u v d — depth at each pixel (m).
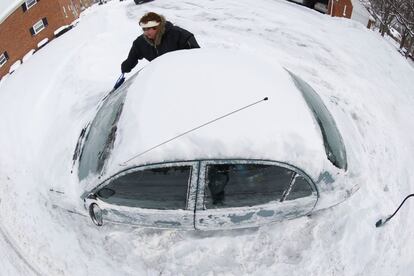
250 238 3.71
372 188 4.15
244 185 3.17
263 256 3.60
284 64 6.22
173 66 3.63
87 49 6.42
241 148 3.02
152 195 3.24
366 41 8.05
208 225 3.46
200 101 3.20
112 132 3.45
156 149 3.01
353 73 6.34
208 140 3.02
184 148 3.01
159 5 8.77
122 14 8.15
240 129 3.06
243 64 3.68
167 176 3.11
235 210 3.30
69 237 3.92
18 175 4.57
